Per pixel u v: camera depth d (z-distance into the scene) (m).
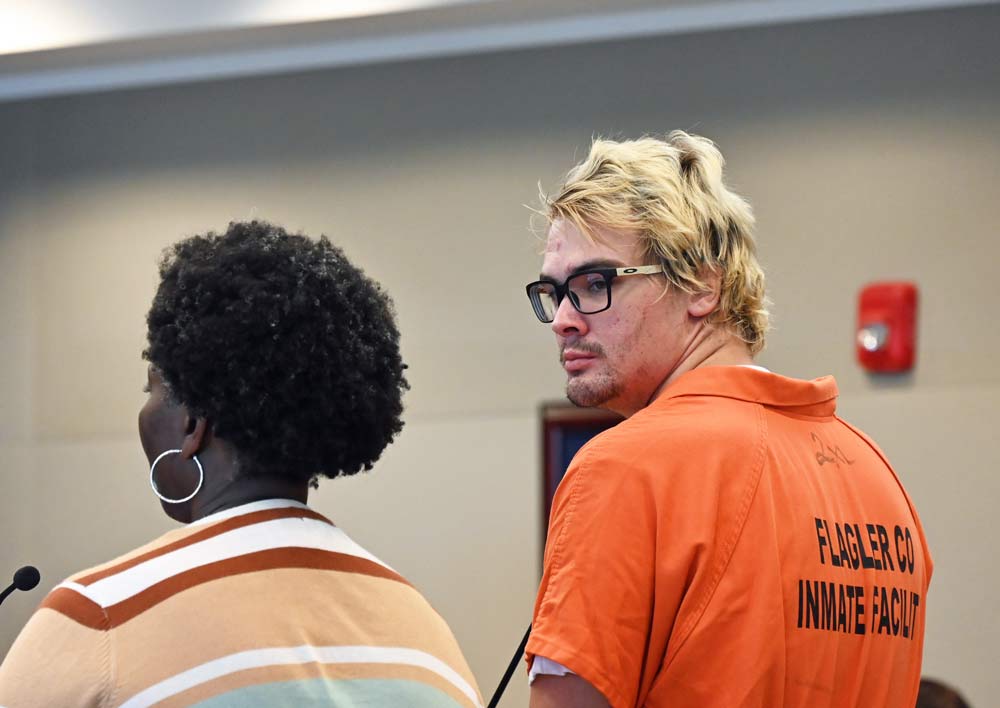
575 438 12.18
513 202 12.49
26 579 4.28
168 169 13.48
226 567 3.81
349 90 13.02
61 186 13.77
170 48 12.93
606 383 4.70
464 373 12.46
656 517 4.09
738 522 4.09
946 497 10.99
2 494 13.51
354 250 12.84
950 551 10.94
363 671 3.83
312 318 4.02
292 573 3.88
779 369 11.48
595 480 4.17
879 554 4.41
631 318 4.63
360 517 12.52
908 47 11.48
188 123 13.46
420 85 12.83
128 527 13.22
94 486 13.34
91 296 13.58
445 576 12.25
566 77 12.41
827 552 4.21
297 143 13.14
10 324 13.74
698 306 4.66
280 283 4.02
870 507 4.51
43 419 13.55
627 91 12.22
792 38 11.77
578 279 4.70
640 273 4.63
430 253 12.66
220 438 4.06
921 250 11.27
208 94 13.43
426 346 12.57
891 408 11.19
